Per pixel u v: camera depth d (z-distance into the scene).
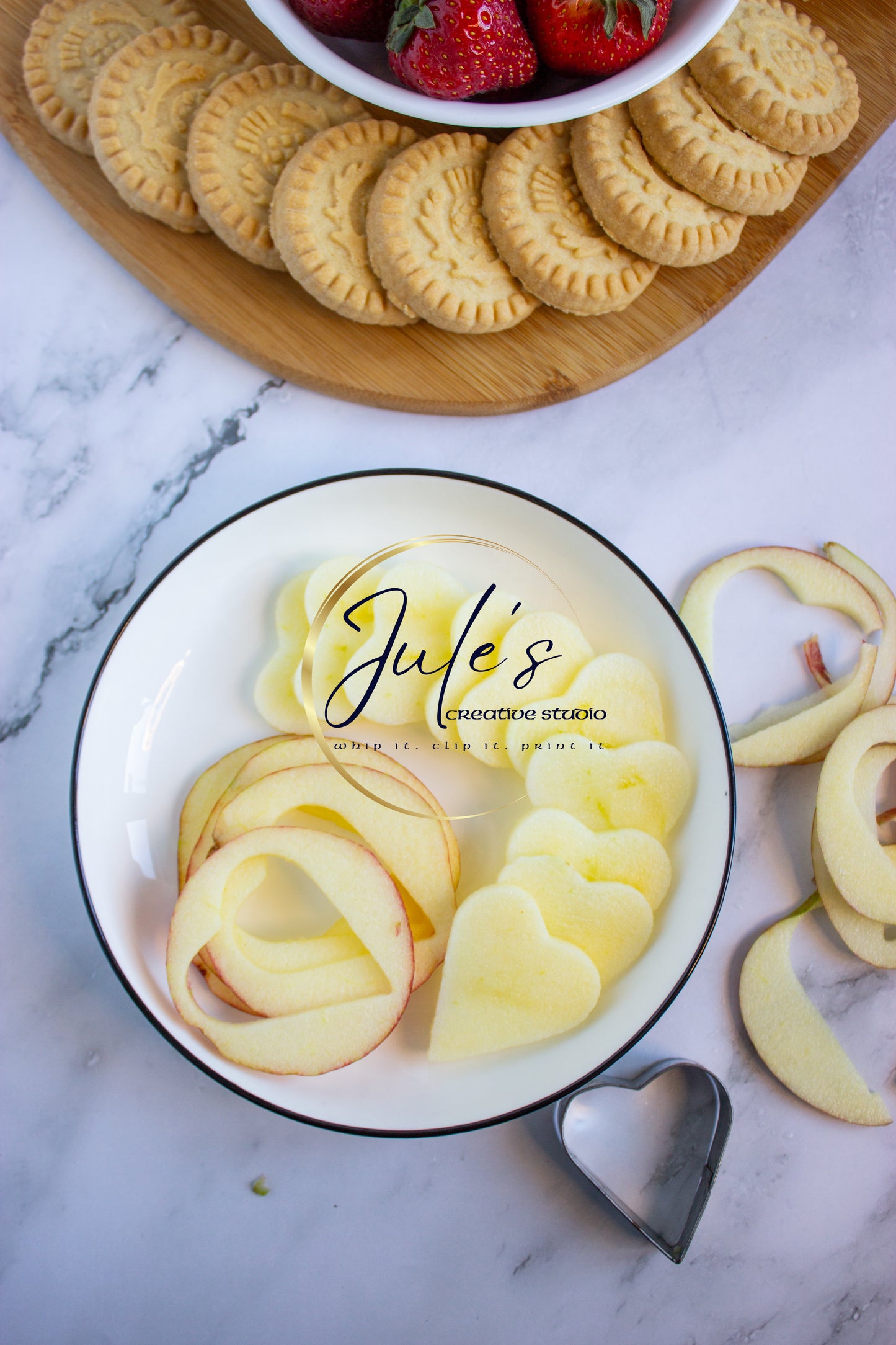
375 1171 0.87
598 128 0.79
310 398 0.90
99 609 0.89
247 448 0.90
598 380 0.88
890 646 0.93
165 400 0.90
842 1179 0.91
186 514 0.90
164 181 0.81
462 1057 0.79
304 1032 0.76
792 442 0.96
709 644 0.91
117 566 0.89
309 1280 0.86
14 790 0.86
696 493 0.94
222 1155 0.86
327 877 0.77
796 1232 0.90
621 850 0.82
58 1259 0.84
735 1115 0.90
